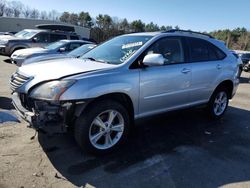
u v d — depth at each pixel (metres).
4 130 4.90
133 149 4.54
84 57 5.10
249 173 4.04
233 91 6.55
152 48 4.77
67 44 13.52
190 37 5.55
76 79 3.85
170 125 5.81
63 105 3.76
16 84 4.19
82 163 3.98
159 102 4.85
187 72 5.23
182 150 4.63
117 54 4.75
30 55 11.91
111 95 4.21
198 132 5.52
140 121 4.73
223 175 3.93
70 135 4.82
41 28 20.73
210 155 4.52
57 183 3.48
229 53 6.43
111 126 4.28
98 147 4.16
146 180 3.68
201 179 3.79
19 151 4.20
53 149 4.31
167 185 3.60
